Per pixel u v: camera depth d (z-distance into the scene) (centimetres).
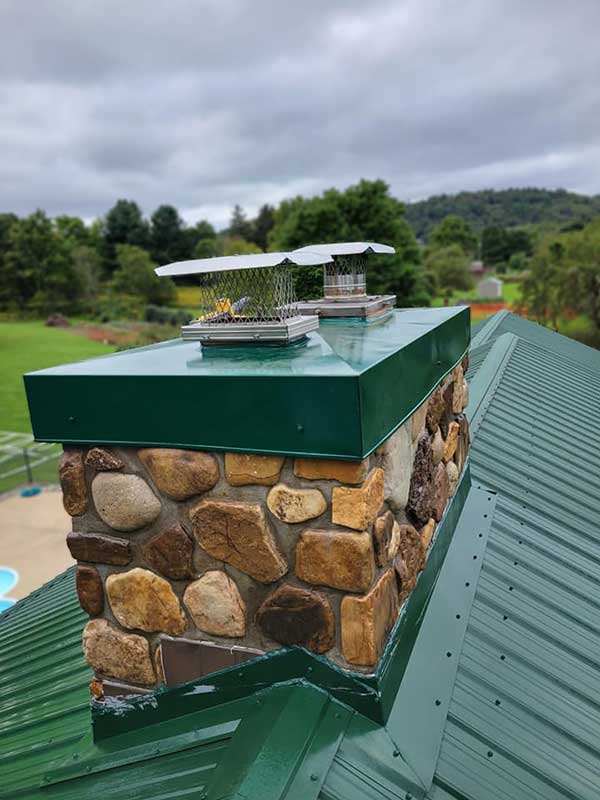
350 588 155
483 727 175
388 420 163
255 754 148
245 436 154
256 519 159
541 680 202
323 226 2697
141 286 4988
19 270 5219
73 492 178
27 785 183
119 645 184
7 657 312
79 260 5341
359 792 140
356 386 139
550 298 2959
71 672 263
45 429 175
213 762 156
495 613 228
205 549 168
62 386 170
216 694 177
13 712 246
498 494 326
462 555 259
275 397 148
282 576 162
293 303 205
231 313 199
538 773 165
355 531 152
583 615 244
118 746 184
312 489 154
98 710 192
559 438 427
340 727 156
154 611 177
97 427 169
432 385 217
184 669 179
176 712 183
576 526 315
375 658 158
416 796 145
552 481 357
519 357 629
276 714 159
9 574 1204
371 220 2658
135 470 171
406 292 2705
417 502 204
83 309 5172
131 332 4159
